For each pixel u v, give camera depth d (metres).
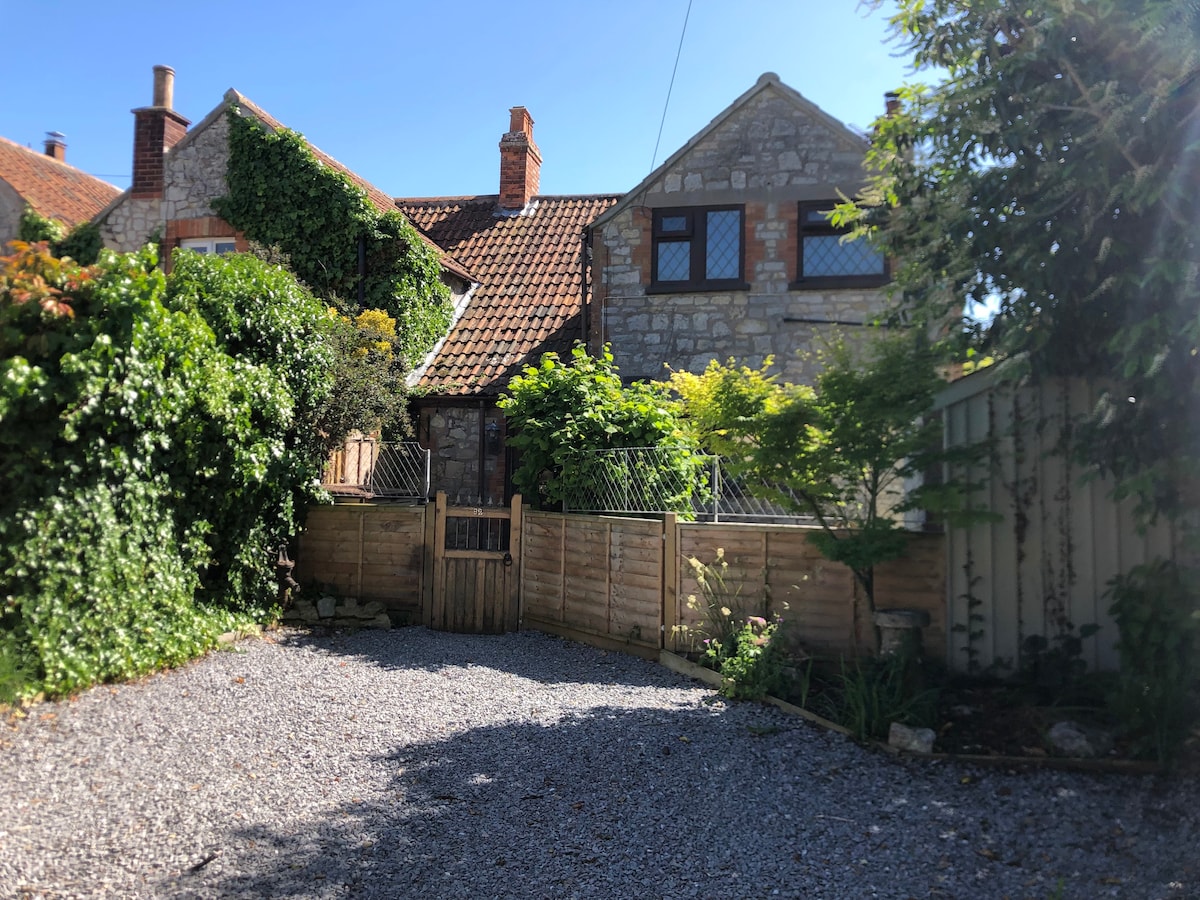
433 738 5.68
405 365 12.48
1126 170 5.05
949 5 5.80
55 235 13.87
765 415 6.42
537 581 9.20
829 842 4.19
